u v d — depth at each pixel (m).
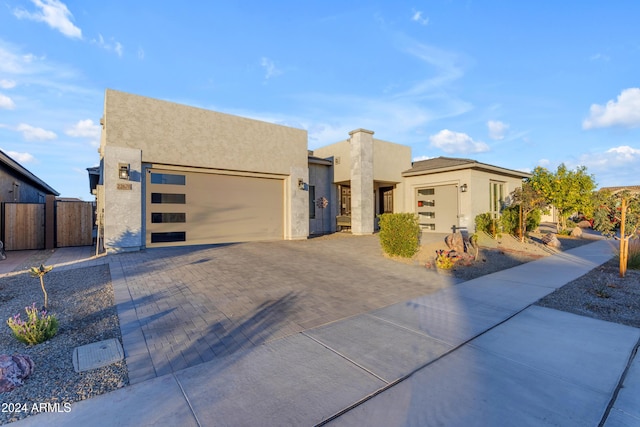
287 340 3.84
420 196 17.66
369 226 15.88
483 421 2.38
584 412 2.50
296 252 10.19
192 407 2.51
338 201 17.98
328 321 4.51
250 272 7.34
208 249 10.16
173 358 3.35
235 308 4.97
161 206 10.33
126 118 9.39
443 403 2.60
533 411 2.51
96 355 3.37
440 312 4.93
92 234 12.06
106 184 9.06
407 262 9.05
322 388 2.80
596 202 9.18
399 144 18.23
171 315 4.62
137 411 2.45
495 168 15.80
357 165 15.77
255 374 3.04
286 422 2.34
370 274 7.58
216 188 11.54
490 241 13.11
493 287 6.50
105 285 6.09
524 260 9.77
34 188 17.56
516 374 3.08
